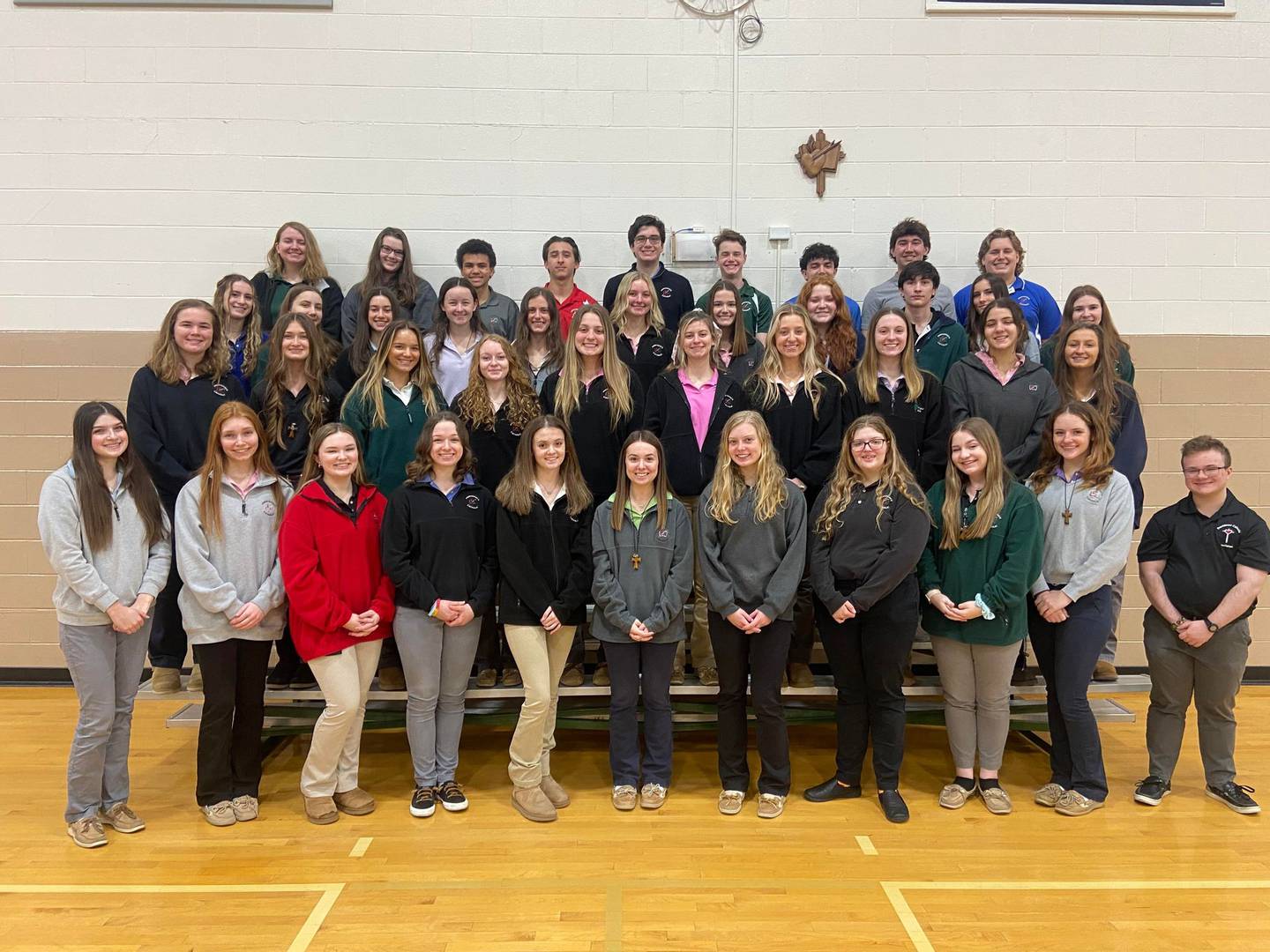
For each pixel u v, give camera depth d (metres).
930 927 2.54
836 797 3.42
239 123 4.83
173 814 3.27
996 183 4.93
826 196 4.93
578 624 3.40
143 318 4.89
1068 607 3.33
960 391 3.76
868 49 4.87
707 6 4.85
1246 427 4.97
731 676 3.30
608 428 3.66
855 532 3.24
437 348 3.98
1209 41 4.86
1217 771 3.41
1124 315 4.97
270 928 2.53
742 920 2.58
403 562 3.22
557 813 3.27
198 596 3.09
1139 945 2.46
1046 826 3.19
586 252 4.95
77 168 4.83
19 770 3.67
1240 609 3.24
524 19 4.84
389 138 4.86
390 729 4.15
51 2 4.73
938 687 3.65
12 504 4.89
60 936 2.49
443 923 2.56
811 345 3.70
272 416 3.66
